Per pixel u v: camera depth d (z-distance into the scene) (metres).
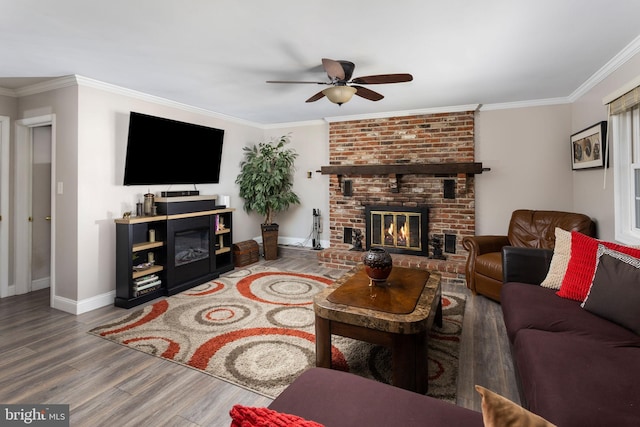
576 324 1.76
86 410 1.75
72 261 3.13
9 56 2.54
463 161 4.30
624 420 1.05
